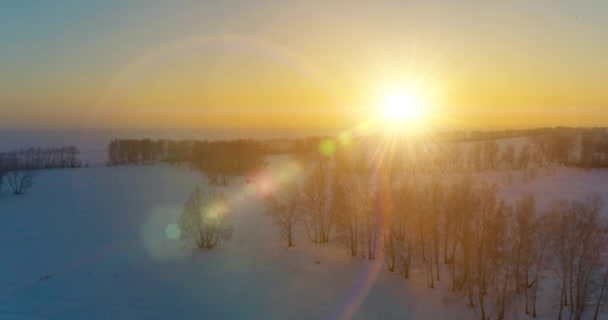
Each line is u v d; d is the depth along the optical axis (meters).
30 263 36.03
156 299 29.41
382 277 34.00
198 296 30.14
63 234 45.66
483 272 29.59
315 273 34.78
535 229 28.78
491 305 29.00
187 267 35.53
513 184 70.50
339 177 50.41
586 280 26.50
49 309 27.25
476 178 75.25
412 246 37.34
